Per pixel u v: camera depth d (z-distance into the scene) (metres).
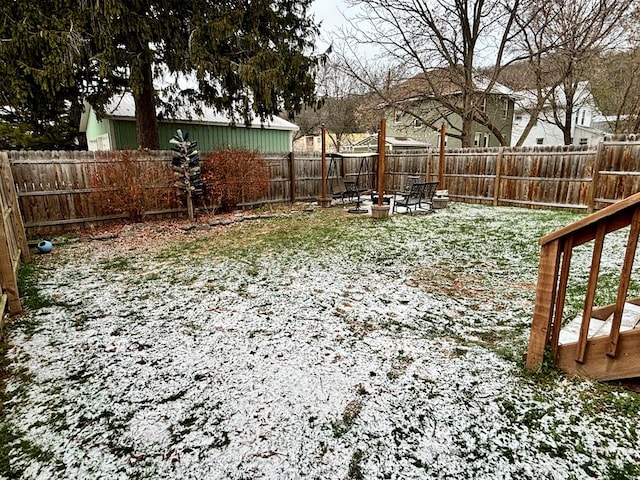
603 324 2.43
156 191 7.53
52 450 1.69
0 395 2.09
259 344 2.61
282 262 4.67
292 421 1.84
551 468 1.52
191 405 1.98
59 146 12.38
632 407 1.83
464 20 12.05
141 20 6.30
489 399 1.96
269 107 8.13
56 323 3.00
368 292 3.59
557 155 8.08
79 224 6.82
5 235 3.06
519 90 13.17
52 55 5.73
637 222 1.69
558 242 1.96
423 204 9.41
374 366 2.31
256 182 8.86
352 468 1.55
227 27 6.79
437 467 1.55
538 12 11.09
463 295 3.48
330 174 11.06
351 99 17.42
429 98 13.31
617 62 11.71
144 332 2.83
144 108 8.05
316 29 8.88
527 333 2.70
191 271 4.36
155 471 1.56
